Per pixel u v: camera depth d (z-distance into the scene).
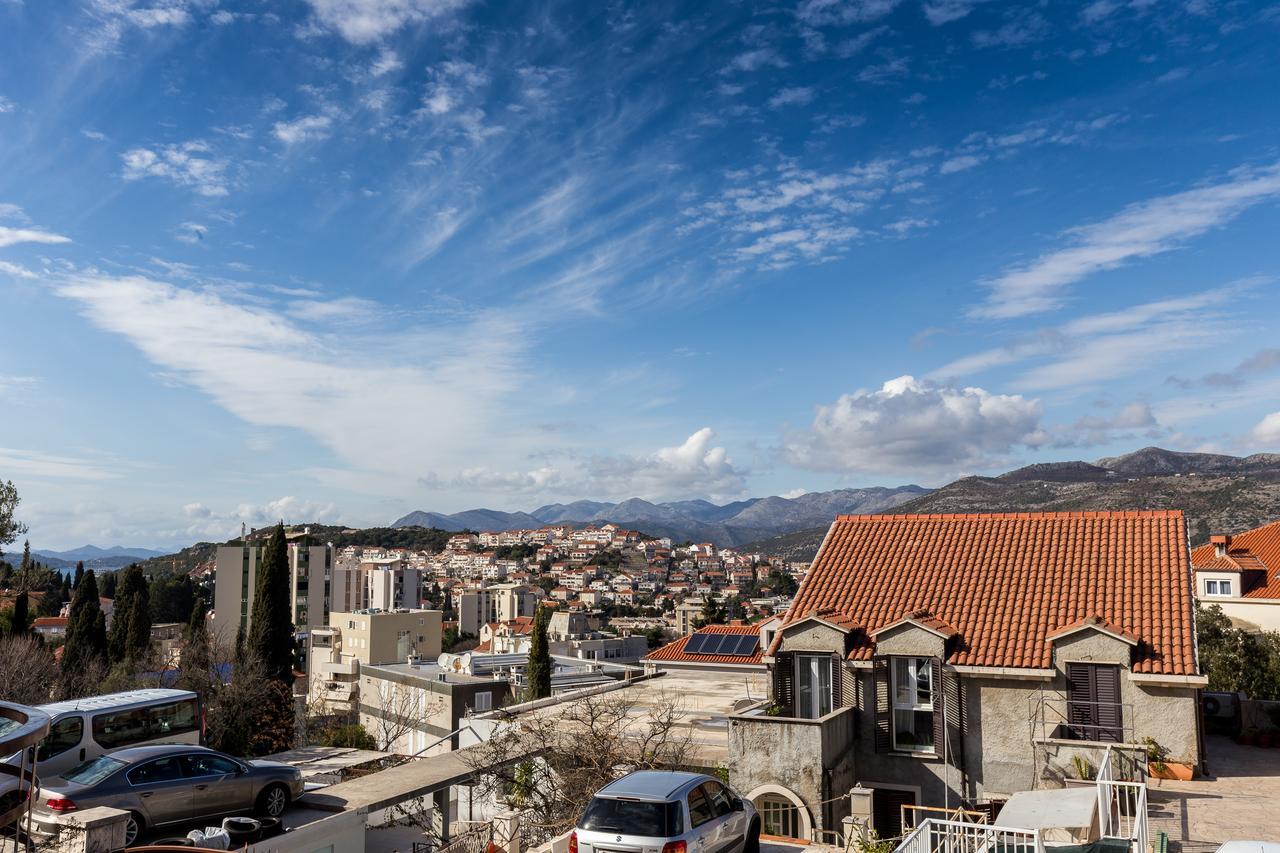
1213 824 15.31
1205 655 37.03
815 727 19.06
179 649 59.50
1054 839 12.45
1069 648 19.88
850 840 15.80
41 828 13.54
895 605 22.67
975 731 20.39
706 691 31.14
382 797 17.75
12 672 41.25
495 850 17.27
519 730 22.11
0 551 40.12
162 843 14.08
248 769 16.56
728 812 12.72
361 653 87.25
